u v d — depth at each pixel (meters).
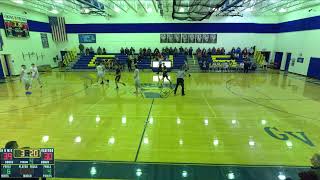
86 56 21.62
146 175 4.07
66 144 5.27
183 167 4.32
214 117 7.20
